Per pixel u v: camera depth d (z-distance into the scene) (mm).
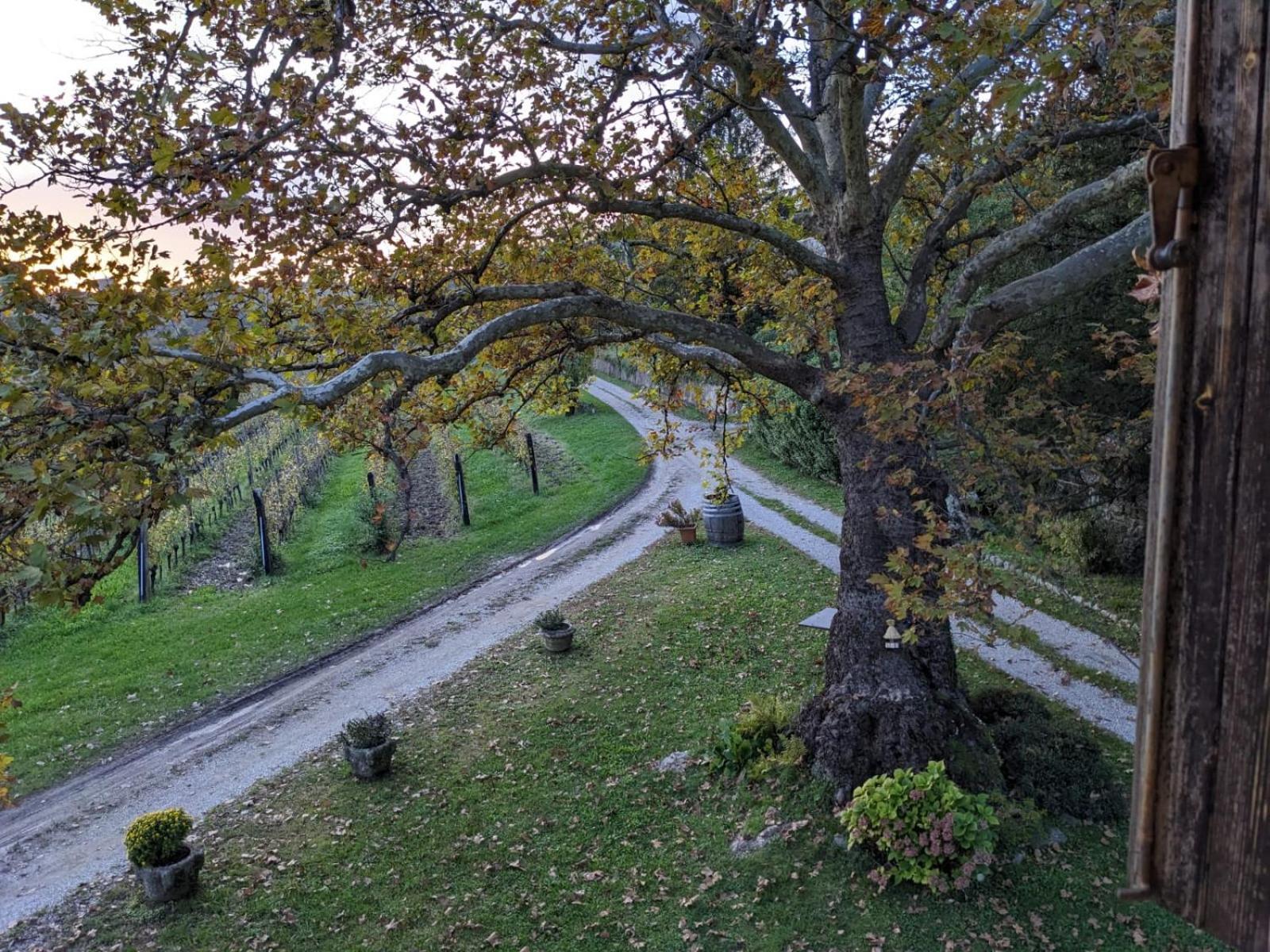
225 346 5508
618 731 11211
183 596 17766
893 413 6324
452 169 7707
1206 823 1477
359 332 7848
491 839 9188
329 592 17750
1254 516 1339
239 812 10008
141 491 4445
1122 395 12508
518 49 7871
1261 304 1303
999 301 6918
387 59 7945
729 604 15289
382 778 10516
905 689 8672
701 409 12969
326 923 8086
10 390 4219
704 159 10266
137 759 11570
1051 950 6957
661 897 8141
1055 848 8047
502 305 10836
